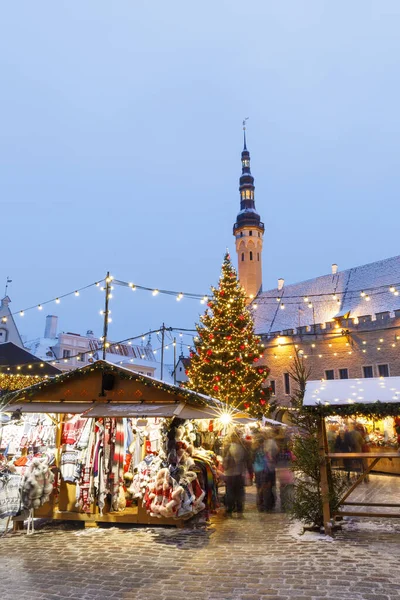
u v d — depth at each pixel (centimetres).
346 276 4462
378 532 835
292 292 4884
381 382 901
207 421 1225
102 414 837
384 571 609
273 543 777
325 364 3872
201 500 934
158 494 876
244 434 1439
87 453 933
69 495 941
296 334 3981
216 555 708
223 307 2617
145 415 823
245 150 6038
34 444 1105
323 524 846
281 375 4112
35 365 2039
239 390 2383
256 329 4772
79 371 936
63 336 5303
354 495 1243
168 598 535
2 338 4125
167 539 812
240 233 5672
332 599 520
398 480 1562
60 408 892
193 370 2567
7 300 4275
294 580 584
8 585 586
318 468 874
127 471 1035
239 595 538
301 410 891
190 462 919
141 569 645
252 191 5903
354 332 3391
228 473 1067
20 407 912
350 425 1736
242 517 1010
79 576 618
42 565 670
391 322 3559
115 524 934
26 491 884
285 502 1061
